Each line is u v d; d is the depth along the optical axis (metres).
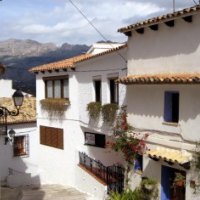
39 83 23.78
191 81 11.30
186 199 12.14
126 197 14.23
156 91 13.38
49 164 23.22
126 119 14.97
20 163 23.05
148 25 13.38
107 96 17.75
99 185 17.81
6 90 28.62
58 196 18.58
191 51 12.16
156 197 13.40
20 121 22.70
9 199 18.38
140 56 14.35
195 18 11.94
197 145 11.70
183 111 12.21
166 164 13.06
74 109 21.03
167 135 12.93
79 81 20.38
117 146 14.90
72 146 21.42
